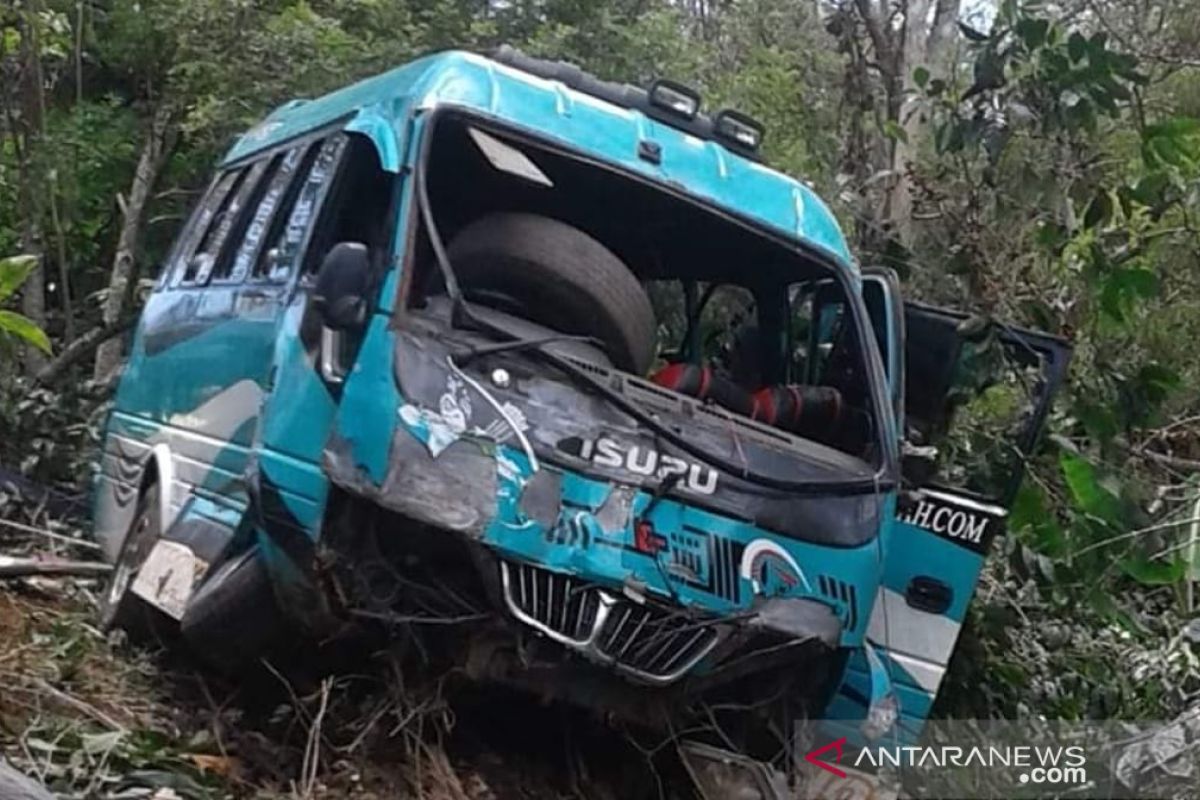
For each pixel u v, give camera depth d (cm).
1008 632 776
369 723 588
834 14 1320
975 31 888
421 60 665
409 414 560
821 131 1477
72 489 1091
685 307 760
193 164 1666
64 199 1548
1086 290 877
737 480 595
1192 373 1066
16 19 1432
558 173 645
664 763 637
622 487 576
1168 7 1305
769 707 610
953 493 658
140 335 902
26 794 462
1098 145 980
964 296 900
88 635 695
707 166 666
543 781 633
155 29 1630
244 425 660
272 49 1489
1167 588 876
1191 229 911
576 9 1550
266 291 694
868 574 611
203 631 623
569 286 608
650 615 574
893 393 663
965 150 913
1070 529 778
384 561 570
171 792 538
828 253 673
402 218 585
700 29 1895
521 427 571
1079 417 827
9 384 1118
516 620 558
